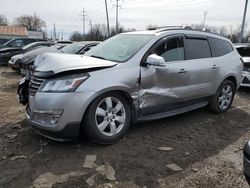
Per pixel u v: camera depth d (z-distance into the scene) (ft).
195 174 11.88
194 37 18.01
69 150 13.34
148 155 13.24
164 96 15.72
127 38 16.79
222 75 19.29
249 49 30.53
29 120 13.61
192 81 17.19
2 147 13.65
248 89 29.58
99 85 13.07
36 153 13.07
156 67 15.10
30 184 10.83
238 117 19.62
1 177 11.25
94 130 13.24
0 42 71.00
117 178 11.34
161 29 16.99
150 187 10.90
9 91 27.66
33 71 14.11
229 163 12.87
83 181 11.04
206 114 19.83
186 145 14.53
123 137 14.80
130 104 14.61
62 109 12.45
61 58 13.71
